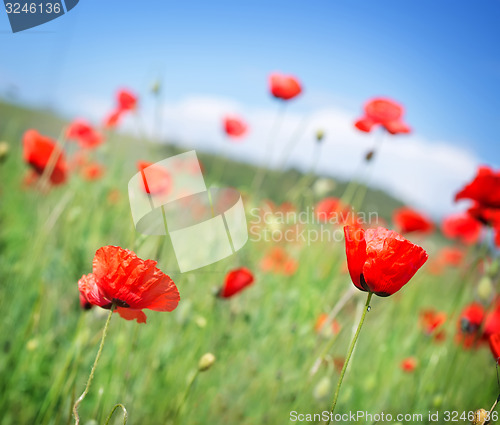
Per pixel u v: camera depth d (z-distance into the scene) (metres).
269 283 1.41
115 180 1.53
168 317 1.28
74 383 1.04
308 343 1.26
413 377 1.32
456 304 1.21
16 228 1.37
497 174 1.18
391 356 1.35
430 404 1.21
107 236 1.45
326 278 1.42
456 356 1.21
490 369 1.31
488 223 1.21
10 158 1.68
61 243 1.39
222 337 1.25
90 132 1.59
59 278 1.25
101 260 0.90
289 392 1.26
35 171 1.39
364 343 1.49
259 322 1.29
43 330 1.22
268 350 1.33
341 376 0.89
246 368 1.35
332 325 1.25
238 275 1.18
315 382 1.23
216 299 1.27
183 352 1.25
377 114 1.29
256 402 1.32
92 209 1.47
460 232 1.71
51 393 1.05
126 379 1.11
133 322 1.21
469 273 1.21
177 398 1.20
